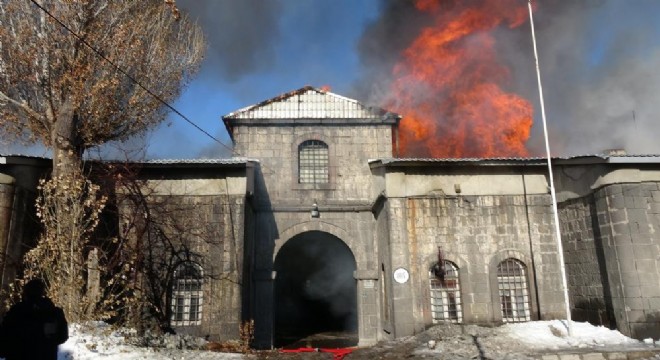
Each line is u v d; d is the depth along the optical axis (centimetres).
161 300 1487
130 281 1427
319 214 1923
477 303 1545
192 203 1578
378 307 1836
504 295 1576
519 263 1595
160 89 1584
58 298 1186
